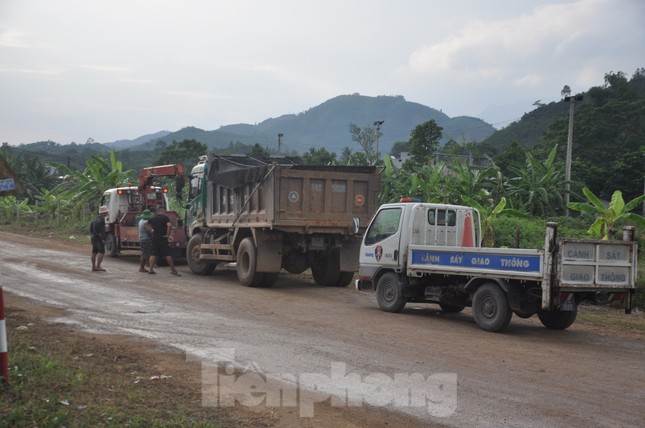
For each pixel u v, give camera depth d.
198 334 10.18
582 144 50.81
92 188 37.41
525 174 26.69
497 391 7.34
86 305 12.76
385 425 6.19
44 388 6.63
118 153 114.56
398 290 13.14
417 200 13.68
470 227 13.85
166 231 19.17
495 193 26.56
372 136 46.19
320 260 17.67
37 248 26.89
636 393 7.43
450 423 6.26
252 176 16.58
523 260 10.75
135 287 15.71
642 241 20.88
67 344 9.02
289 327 11.02
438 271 12.30
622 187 40.25
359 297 15.64
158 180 27.72
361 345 9.66
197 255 19.59
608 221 19.89
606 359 9.29
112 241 24.12
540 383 7.74
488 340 10.46
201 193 19.59
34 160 65.94
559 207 26.97
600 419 6.44
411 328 11.34
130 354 8.69
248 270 16.83
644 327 12.55
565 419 6.42
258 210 16.62
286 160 19.19
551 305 10.43
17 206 47.41
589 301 11.22
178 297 14.27
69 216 42.72
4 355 6.47
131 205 24.52
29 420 5.70
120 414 6.00
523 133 85.44
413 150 47.09
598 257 10.84
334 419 6.33
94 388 6.83
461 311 13.91
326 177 16.41
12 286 15.24
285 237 16.84
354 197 16.80
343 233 16.66
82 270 19.08
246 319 11.69
